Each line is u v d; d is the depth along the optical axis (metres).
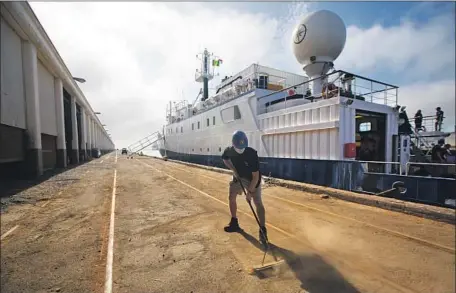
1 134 9.48
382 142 10.45
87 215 5.09
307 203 6.21
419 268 2.76
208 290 2.31
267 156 12.35
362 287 2.37
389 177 6.77
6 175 11.18
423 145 13.76
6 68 9.80
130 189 8.41
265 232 3.43
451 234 3.87
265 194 7.49
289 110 10.91
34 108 11.72
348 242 3.53
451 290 2.32
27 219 4.81
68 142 22.44
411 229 4.12
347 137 8.84
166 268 2.74
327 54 12.76
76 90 22.77
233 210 3.98
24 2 10.24
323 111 9.26
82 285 2.41
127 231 4.02
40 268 2.78
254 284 2.40
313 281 2.47
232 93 16.91
